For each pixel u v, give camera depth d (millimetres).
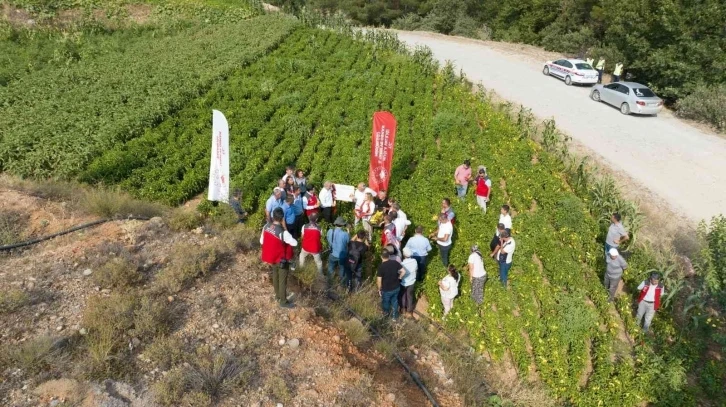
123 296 9141
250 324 9273
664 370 11203
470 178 17781
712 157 21984
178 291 9750
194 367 8094
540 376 11047
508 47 41219
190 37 31422
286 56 29234
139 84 23734
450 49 38750
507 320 12133
